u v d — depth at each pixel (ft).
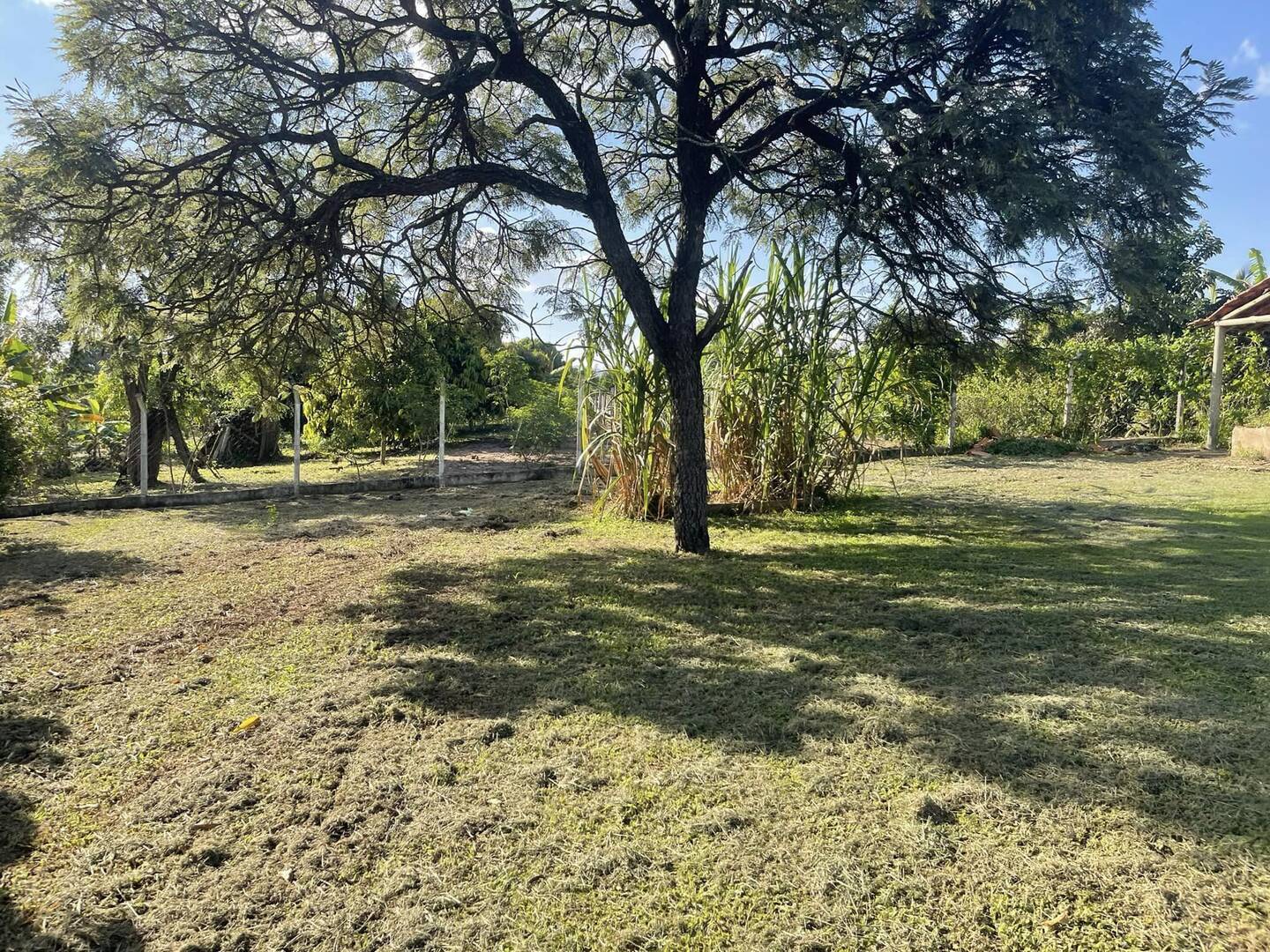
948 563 17.19
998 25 14.44
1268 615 12.72
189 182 18.15
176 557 19.86
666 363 18.65
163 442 35.58
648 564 17.72
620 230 18.25
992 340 19.70
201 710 10.09
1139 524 21.80
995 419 48.32
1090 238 15.12
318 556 19.54
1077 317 17.62
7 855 7.08
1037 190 12.73
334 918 6.14
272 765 8.55
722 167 18.12
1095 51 14.03
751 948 5.72
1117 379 47.98
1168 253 15.23
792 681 10.47
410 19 16.48
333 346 22.08
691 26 16.24
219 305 18.54
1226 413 44.55
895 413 27.61
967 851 6.70
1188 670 10.41
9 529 24.21
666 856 6.80
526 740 9.00
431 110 18.78
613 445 24.40
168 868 6.84
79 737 9.37
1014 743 8.45
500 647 12.24
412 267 20.79
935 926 5.88
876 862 6.59
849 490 27.86
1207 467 34.99
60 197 14.90
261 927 6.08
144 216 16.62
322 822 7.47
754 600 14.53
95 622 14.06
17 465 26.11
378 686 10.70
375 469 42.42
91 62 14.85
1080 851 6.65
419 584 16.37
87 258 16.22
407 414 40.88
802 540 20.22
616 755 8.57
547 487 33.50
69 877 6.74
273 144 17.76
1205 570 15.92
